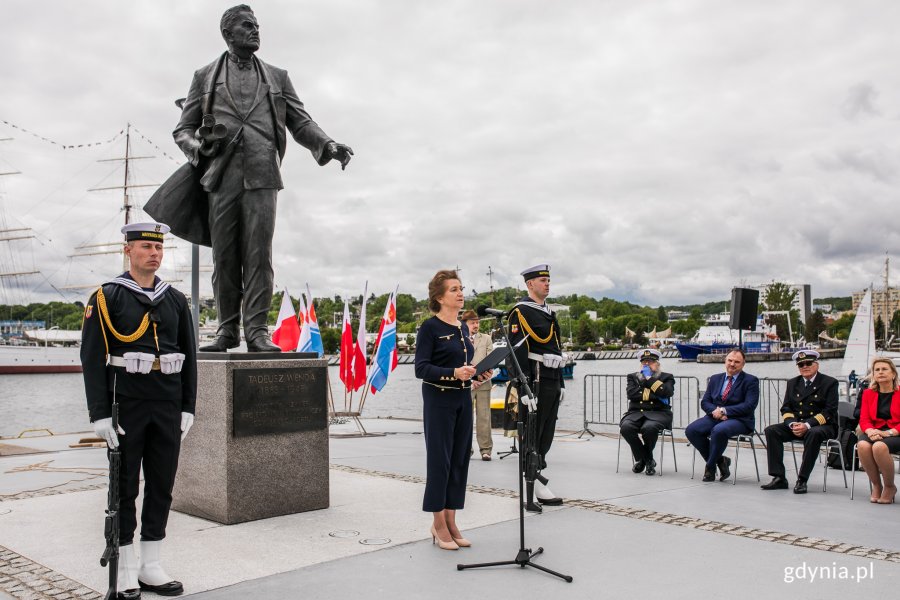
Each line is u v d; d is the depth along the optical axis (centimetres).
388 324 1666
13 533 663
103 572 550
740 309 1230
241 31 768
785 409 934
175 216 776
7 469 1037
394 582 524
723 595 500
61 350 8094
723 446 954
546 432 780
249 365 698
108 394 489
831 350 10188
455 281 610
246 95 775
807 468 883
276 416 715
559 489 885
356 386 1753
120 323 496
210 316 4138
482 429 1155
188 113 786
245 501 692
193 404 534
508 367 616
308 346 1872
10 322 8806
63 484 914
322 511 738
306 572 546
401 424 1794
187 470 723
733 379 988
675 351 13362
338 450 1249
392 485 880
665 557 588
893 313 11294
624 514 741
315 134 796
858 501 829
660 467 1034
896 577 540
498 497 825
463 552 600
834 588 515
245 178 763
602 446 1326
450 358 605
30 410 4762
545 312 784
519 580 529
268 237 773
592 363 11688
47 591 508
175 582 506
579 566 564
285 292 1853
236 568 555
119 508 488
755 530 678
